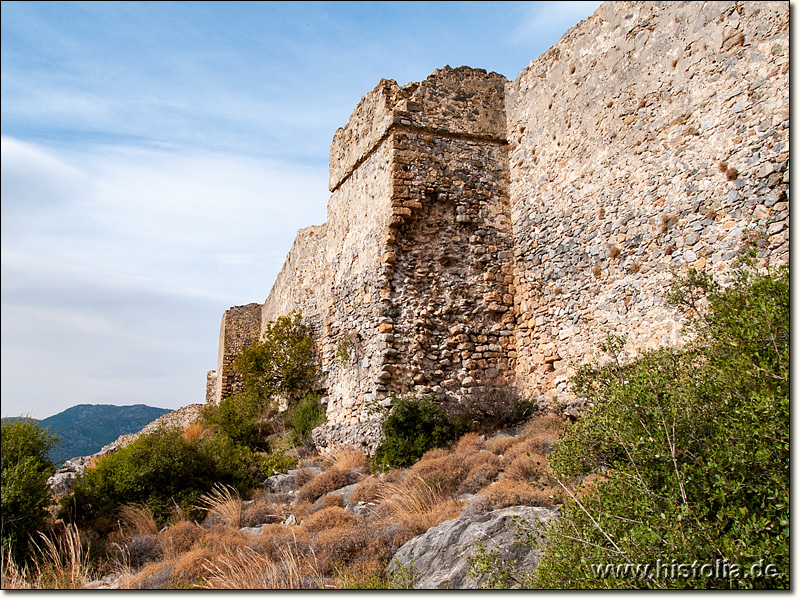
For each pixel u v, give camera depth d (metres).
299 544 9.34
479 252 16.25
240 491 13.83
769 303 6.36
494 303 16.00
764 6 10.80
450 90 17.14
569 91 15.16
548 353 14.85
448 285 15.98
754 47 10.92
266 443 19.88
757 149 10.63
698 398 6.16
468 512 8.95
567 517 6.20
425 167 16.39
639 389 6.45
